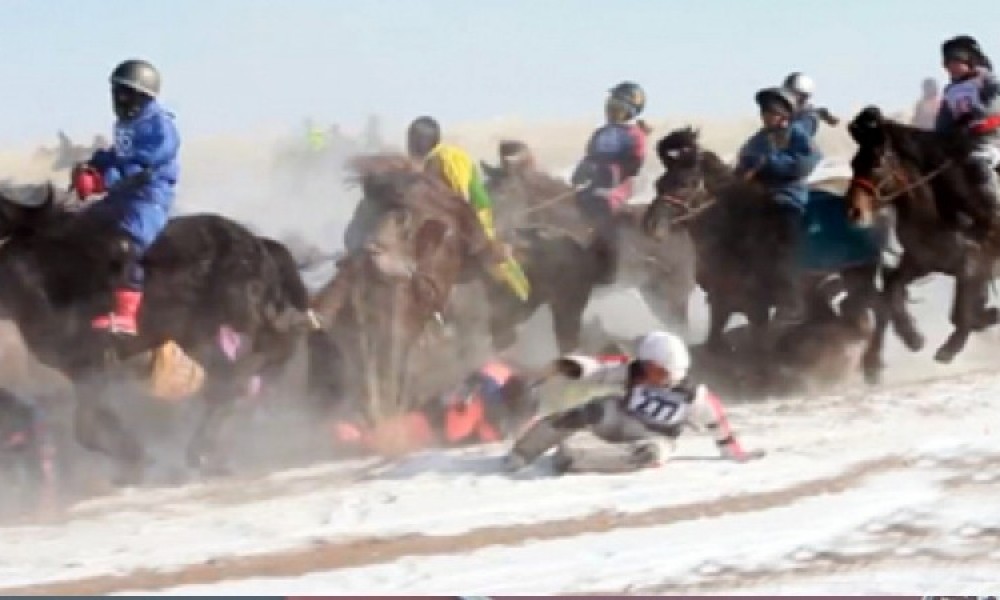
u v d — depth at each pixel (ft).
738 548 95.50
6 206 121.19
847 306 159.63
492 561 93.30
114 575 91.09
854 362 156.46
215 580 89.97
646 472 113.39
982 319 162.30
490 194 172.24
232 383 124.98
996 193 157.99
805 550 94.89
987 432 125.49
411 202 139.13
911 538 96.99
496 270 145.38
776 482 110.42
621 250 171.53
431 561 93.56
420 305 136.98
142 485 120.57
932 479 110.73
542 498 107.34
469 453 122.72
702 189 156.46
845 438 124.26
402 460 122.52
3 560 94.99
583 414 114.93
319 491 113.50
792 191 158.51
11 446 113.60
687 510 103.96
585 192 175.11
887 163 154.61
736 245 156.04
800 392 153.69
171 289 122.72
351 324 135.13
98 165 123.85
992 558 92.43
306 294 128.06
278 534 100.17
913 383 153.79
